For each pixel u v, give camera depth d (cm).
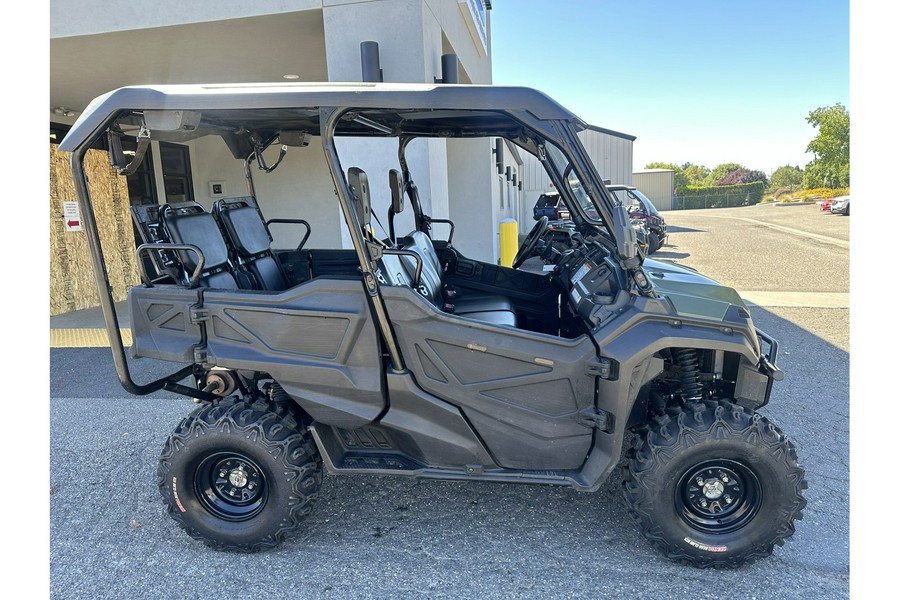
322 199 1012
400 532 268
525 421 239
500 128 318
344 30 528
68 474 334
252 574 243
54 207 789
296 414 261
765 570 235
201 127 295
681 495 237
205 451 248
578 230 366
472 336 234
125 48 599
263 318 242
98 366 537
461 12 786
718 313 229
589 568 239
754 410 258
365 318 235
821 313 652
